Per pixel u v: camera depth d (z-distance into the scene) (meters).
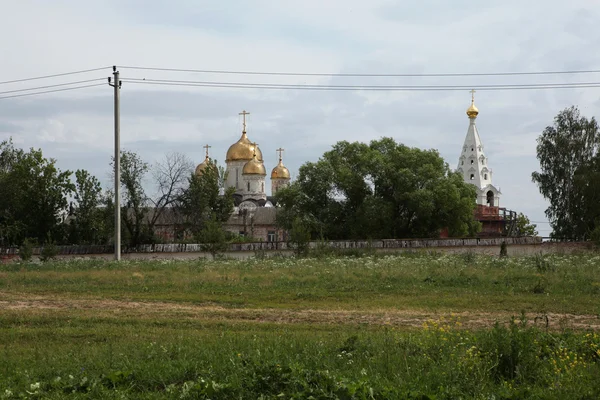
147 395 10.73
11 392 10.87
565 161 66.88
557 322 18.58
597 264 32.84
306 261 39.06
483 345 12.35
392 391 10.39
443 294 24.05
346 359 12.66
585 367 11.84
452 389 10.59
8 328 17.88
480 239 50.97
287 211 67.25
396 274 28.84
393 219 65.62
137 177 60.34
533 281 26.45
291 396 10.26
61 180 70.00
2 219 68.31
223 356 12.68
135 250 54.31
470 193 67.62
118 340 15.80
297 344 13.81
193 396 10.48
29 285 27.98
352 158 68.00
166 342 14.80
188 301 23.31
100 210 67.94
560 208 67.69
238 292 25.19
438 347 12.78
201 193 68.75
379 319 19.16
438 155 67.56
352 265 35.38
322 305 22.06
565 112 68.38
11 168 75.06
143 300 23.56
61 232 69.75
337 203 67.12
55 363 12.87
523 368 11.59
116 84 41.94
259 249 51.97
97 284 27.91
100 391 10.92
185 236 71.25
